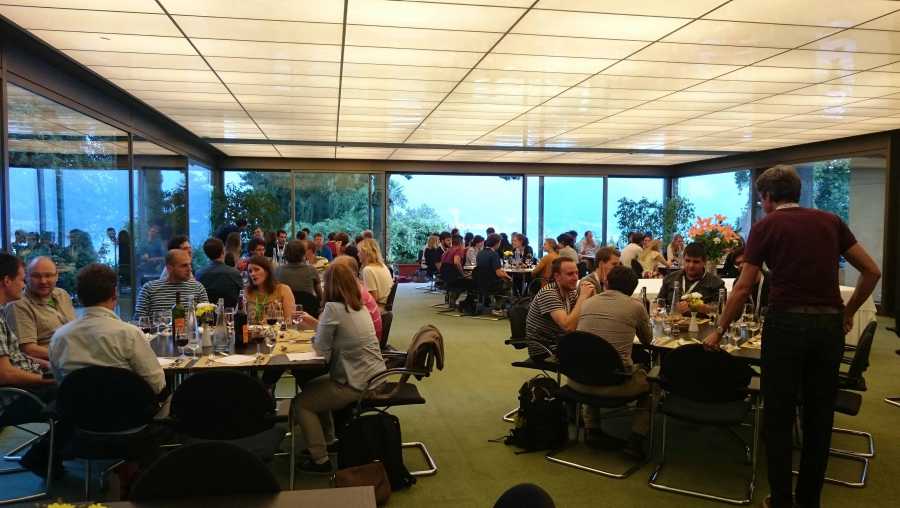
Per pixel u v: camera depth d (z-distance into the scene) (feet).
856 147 31.86
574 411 14.98
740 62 17.04
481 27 13.96
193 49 15.75
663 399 11.88
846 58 16.58
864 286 9.28
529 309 14.90
